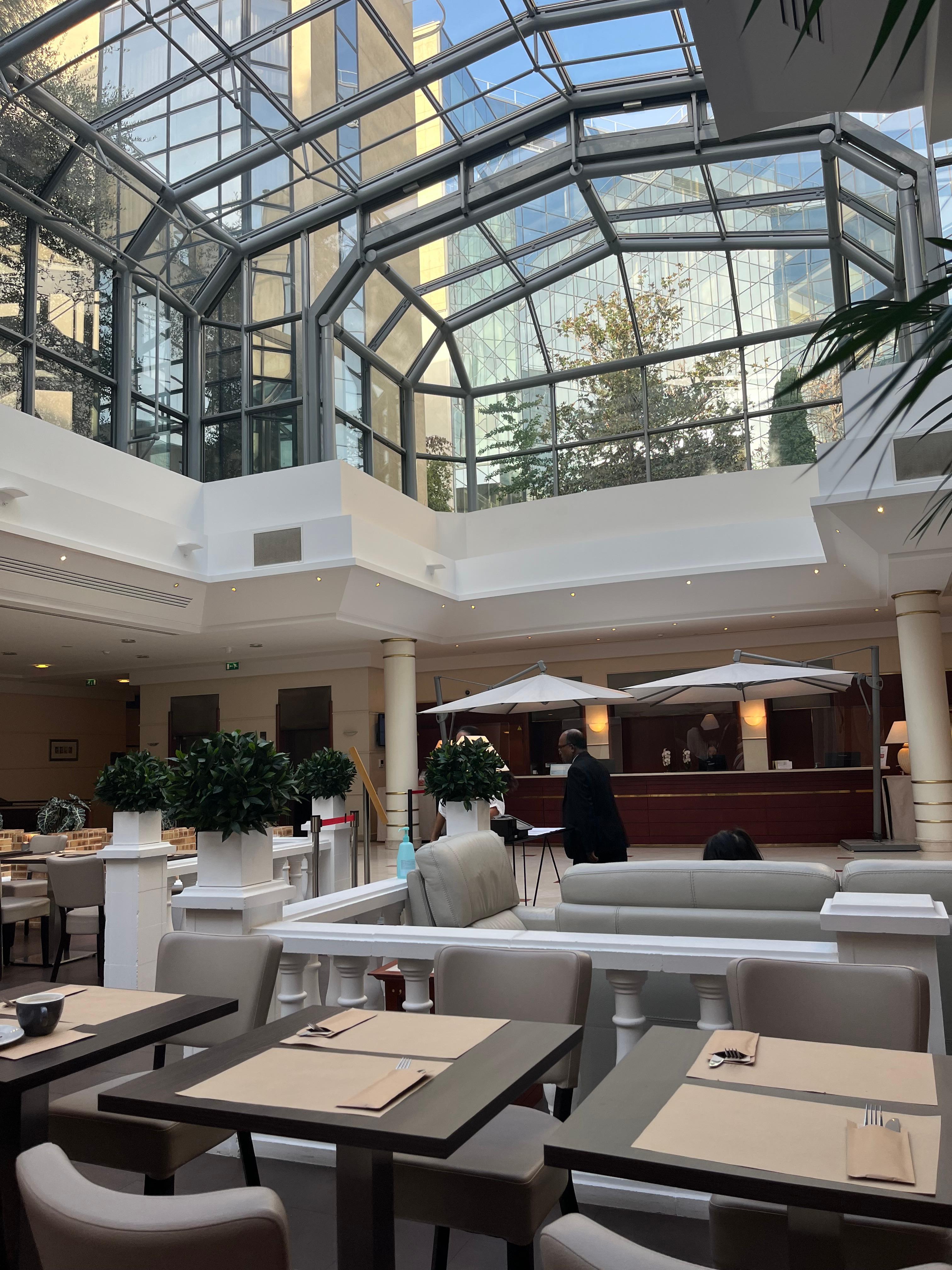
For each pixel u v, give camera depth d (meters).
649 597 13.52
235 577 12.23
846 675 9.34
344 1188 1.67
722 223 13.18
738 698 10.24
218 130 11.30
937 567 10.59
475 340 15.68
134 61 10.17
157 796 5.32
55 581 10.31
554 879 10.08
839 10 3.25
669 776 12.84
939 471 9.23
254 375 13.83
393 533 13.02
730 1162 1.30
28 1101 2.00
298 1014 2.18
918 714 11.58
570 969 2.35
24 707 17.97
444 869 3.82
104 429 12.19
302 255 13.52
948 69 3.46
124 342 12.45
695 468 14.69
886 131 10.73
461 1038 1.95
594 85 11.21
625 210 13.30
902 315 1.10
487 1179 1.87
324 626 13.16
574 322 15.01
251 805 3.17
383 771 16.95
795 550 12.42
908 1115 1.47
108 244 12.06
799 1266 1.46
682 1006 2.99
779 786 12.35
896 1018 2.04
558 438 15.67
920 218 10.76
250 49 10.34
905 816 11.87
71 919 8.81
